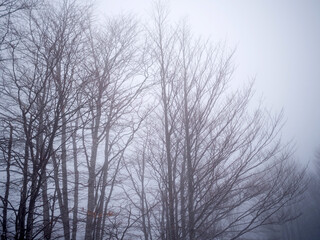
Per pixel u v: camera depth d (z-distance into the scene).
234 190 5.14
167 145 5.22
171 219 4.74
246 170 5.16
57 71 4.33
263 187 5.31
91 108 4.35
